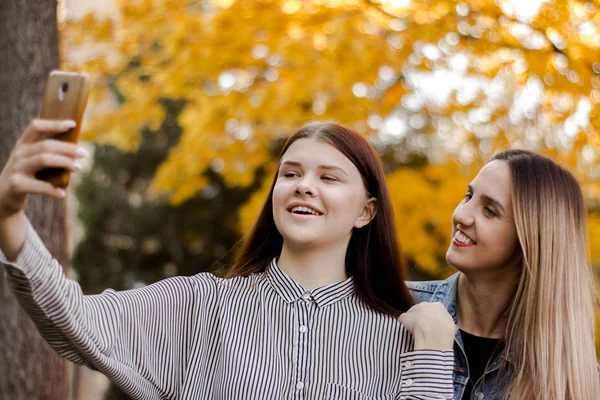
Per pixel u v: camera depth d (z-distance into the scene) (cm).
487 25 396
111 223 923
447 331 210
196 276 217
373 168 228
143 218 908
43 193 143
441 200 436
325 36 419
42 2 295
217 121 464
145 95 473
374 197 232
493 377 241
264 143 484
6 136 285
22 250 151
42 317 160
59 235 294
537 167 244
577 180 252
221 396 199
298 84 423
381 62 408
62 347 173
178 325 204
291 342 208
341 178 218
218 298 211
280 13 417
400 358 213
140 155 912
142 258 916
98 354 174
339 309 217
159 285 207
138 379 189
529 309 237
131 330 190
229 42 425
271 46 417
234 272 235
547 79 386
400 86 433
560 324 236
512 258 244
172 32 442
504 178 242
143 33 448
